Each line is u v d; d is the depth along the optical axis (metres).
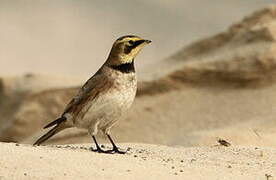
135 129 24.61
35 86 26.23
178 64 26.52
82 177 12.48
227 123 23.64
